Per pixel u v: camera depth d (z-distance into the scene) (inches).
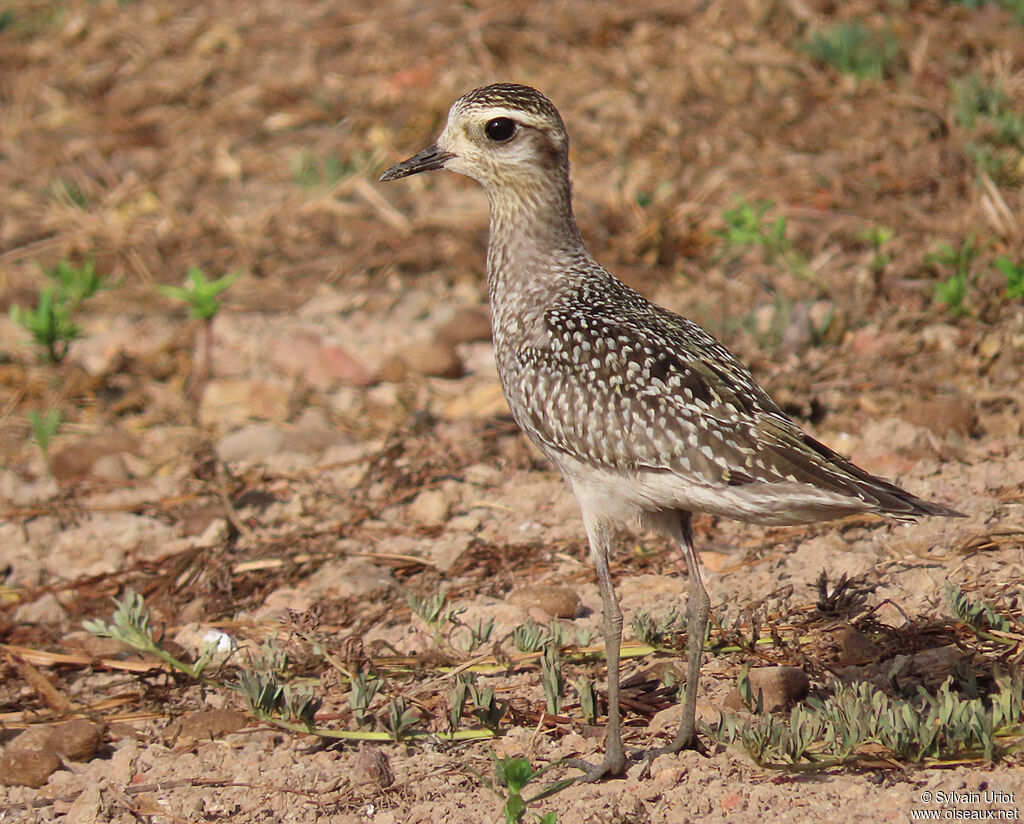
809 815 369.1
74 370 775.1
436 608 490.0
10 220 946.1
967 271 738.8
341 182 957.2
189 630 540.1
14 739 466.3
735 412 406.3
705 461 402.9
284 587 573.9
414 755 434.3
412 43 1103.6
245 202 960.3
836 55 991.0
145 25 1169.4
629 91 1009.5
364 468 667.4
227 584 568.7
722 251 835.4
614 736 408.2
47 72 1117.7
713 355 427.8
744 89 990.4
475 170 469.7
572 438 426.6
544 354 438.3
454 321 800.3
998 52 966.4
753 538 562.9
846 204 855.7
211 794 421.1
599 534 434.3
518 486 634.8
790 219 852.0
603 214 870.4
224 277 812.6
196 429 717.9
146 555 613.9
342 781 416.2
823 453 401.7
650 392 413.4
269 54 1119.6
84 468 681.6
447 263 883.4
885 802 369.4
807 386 653.9
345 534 610.9
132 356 789.2
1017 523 529.7
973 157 847.1
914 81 965.2
